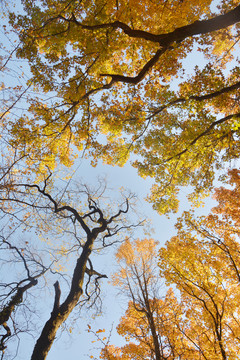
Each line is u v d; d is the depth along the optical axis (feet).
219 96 26.27
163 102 28.45
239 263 25.96
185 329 24.38
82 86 26.11
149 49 27.58
